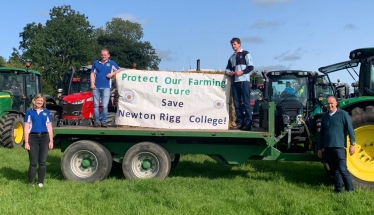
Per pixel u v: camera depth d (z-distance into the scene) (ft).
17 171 25.12
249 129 22.93
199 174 24.98
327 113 20.48
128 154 22.52
